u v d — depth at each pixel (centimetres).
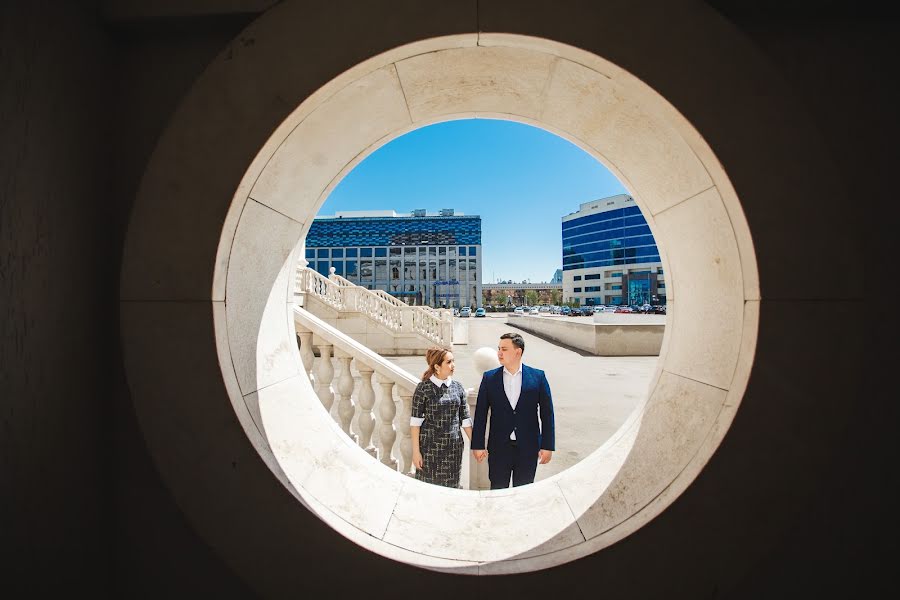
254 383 222
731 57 162
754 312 162
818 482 159
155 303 166
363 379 365
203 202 167
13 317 141
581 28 161
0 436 136
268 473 169
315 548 167
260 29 166
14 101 141
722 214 184
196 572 176
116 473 179
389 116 237
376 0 164
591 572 165
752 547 161
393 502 224
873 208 180
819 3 177
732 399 170
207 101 167
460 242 8538
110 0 176
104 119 181
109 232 182
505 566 174
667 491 183
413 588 166
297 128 192
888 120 182
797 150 160
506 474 300
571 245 10681
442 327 1557
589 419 650
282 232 252
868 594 169
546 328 2155
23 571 143
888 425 174
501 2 162
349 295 1516
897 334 176
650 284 8831
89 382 171
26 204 145
